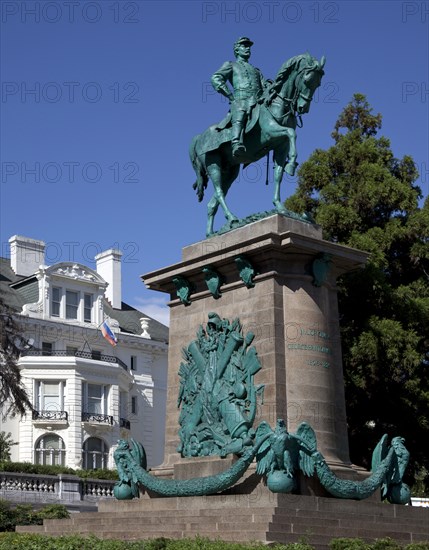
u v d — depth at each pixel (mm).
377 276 31828
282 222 20984
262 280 20641
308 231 21297
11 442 53062
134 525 19375
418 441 32312
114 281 64938
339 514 18438
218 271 21625
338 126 36750
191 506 19656
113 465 56250
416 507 19906
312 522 17844
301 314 20469
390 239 33156
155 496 21125
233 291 21297
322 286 20984
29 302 57906
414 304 32156
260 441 18844
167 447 21984
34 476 35719
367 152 34688
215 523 17938
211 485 19266
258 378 20141
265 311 20391
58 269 58375
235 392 20344
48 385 55406
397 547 16859
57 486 36156
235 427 20000
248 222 21859
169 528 18562
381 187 33656
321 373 20312
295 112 21656
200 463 20469
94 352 59219
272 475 18406
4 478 35156
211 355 21172
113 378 57375
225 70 22453
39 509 30406
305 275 20719
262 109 21719
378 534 18547
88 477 37875
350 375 31156
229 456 19953
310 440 18891
